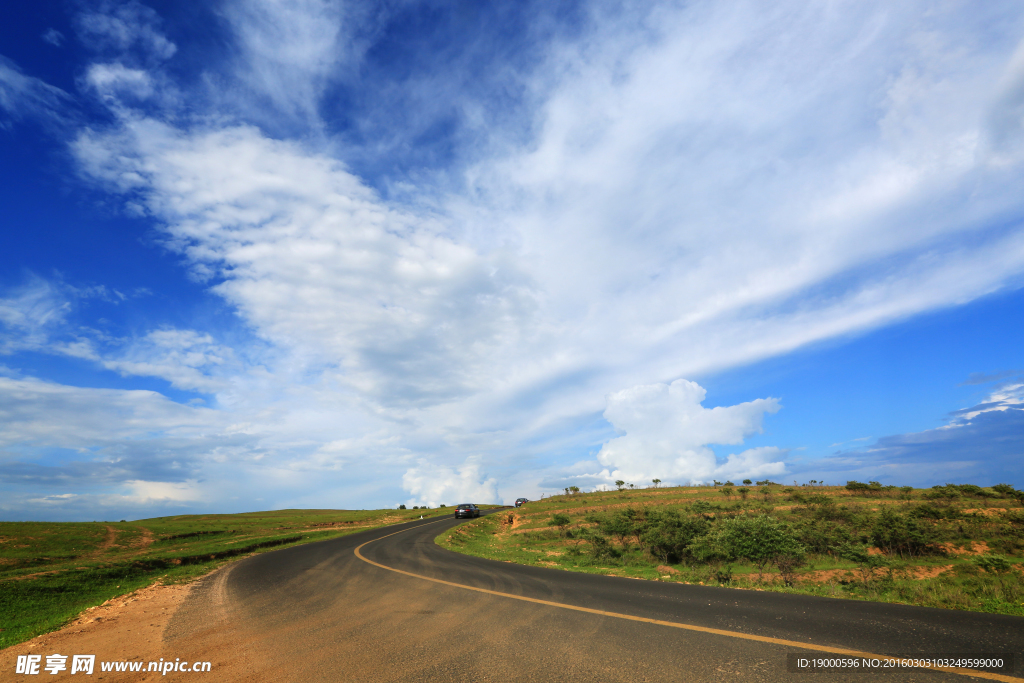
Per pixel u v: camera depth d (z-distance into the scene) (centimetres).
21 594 1745
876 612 699
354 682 501
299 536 3984
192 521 6022
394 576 1365
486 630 697
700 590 977
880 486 4525
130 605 1144
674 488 6475
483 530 3988
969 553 1897
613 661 521
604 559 1972
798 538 1952
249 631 775
